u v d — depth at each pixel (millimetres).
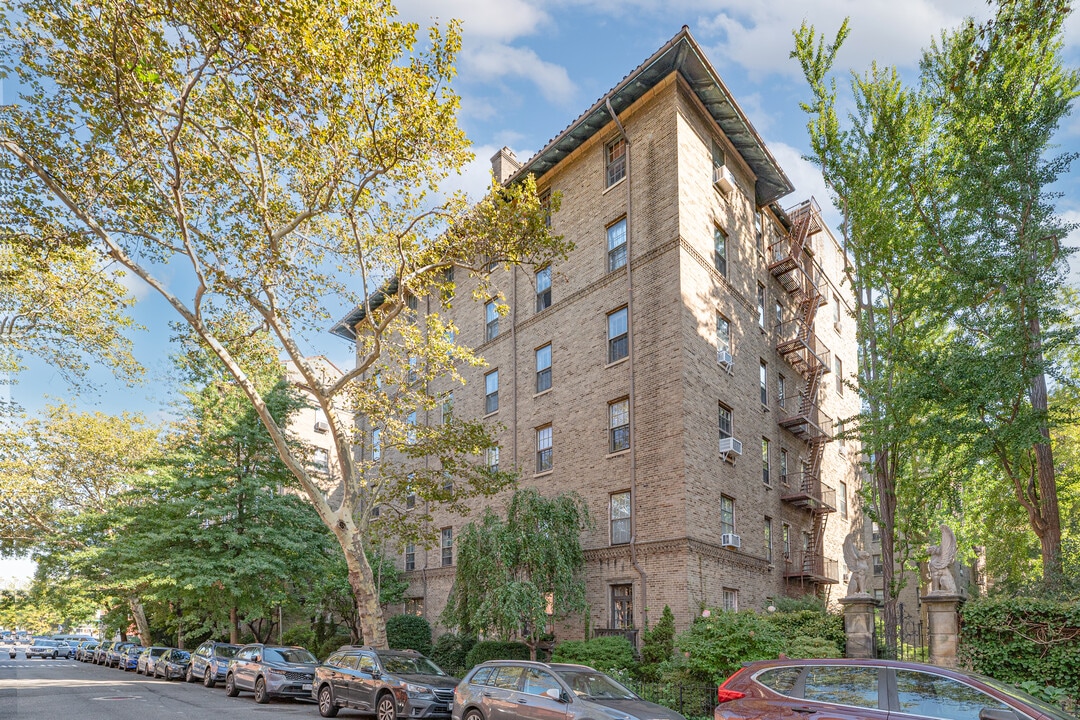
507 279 28125
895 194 18719
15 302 18750
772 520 24547
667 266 21484
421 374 20500
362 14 13805
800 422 25906
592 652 18016
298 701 19250
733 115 24062
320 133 14734
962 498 22641
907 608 31391
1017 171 15078
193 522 24828
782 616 17703
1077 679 11398
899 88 19109
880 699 7812
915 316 18391
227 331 19250
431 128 14938
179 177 15047
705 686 14328
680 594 19016
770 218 28938
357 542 18281
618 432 22203
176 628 36156
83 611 37312
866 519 32906
